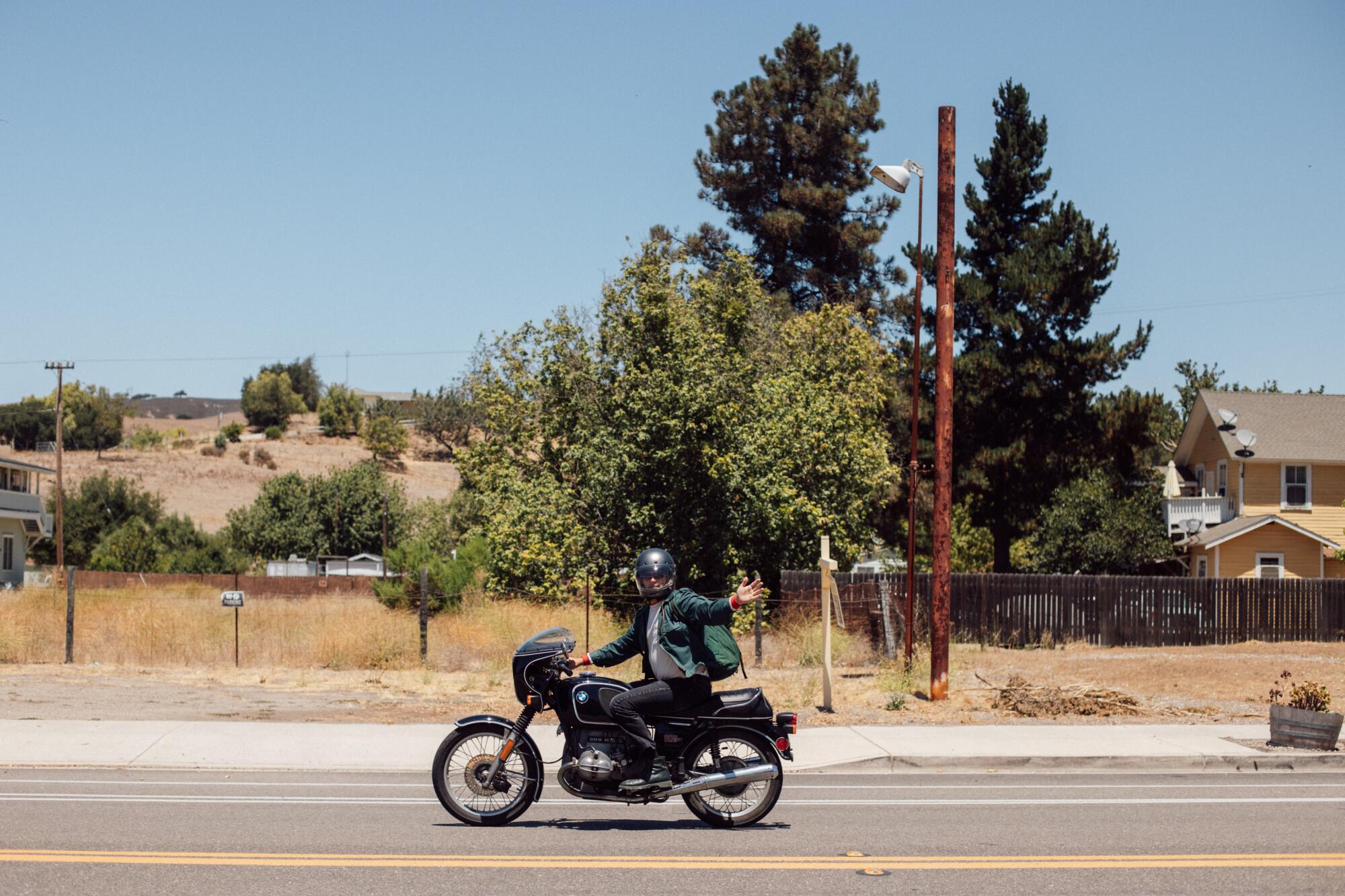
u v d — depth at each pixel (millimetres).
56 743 11531
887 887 6555
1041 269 40094
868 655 21469
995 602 26203
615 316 30297
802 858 7254
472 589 27391
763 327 35969
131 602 28953
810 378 33844
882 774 10883
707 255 48938
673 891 6395
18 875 6602
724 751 8445
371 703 14898
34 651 19375
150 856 7105
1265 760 11406
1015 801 9469
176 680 17031
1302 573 37688
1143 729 13039
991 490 40469
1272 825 8430
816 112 48750
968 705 15000
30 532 56500
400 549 33188
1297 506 38594
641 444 27828
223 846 7426
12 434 120375
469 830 8070
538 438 31797
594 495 28234
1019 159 42094
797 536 28812
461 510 58750
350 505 66250
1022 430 40281
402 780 10266
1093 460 40906
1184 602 26594
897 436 41469
